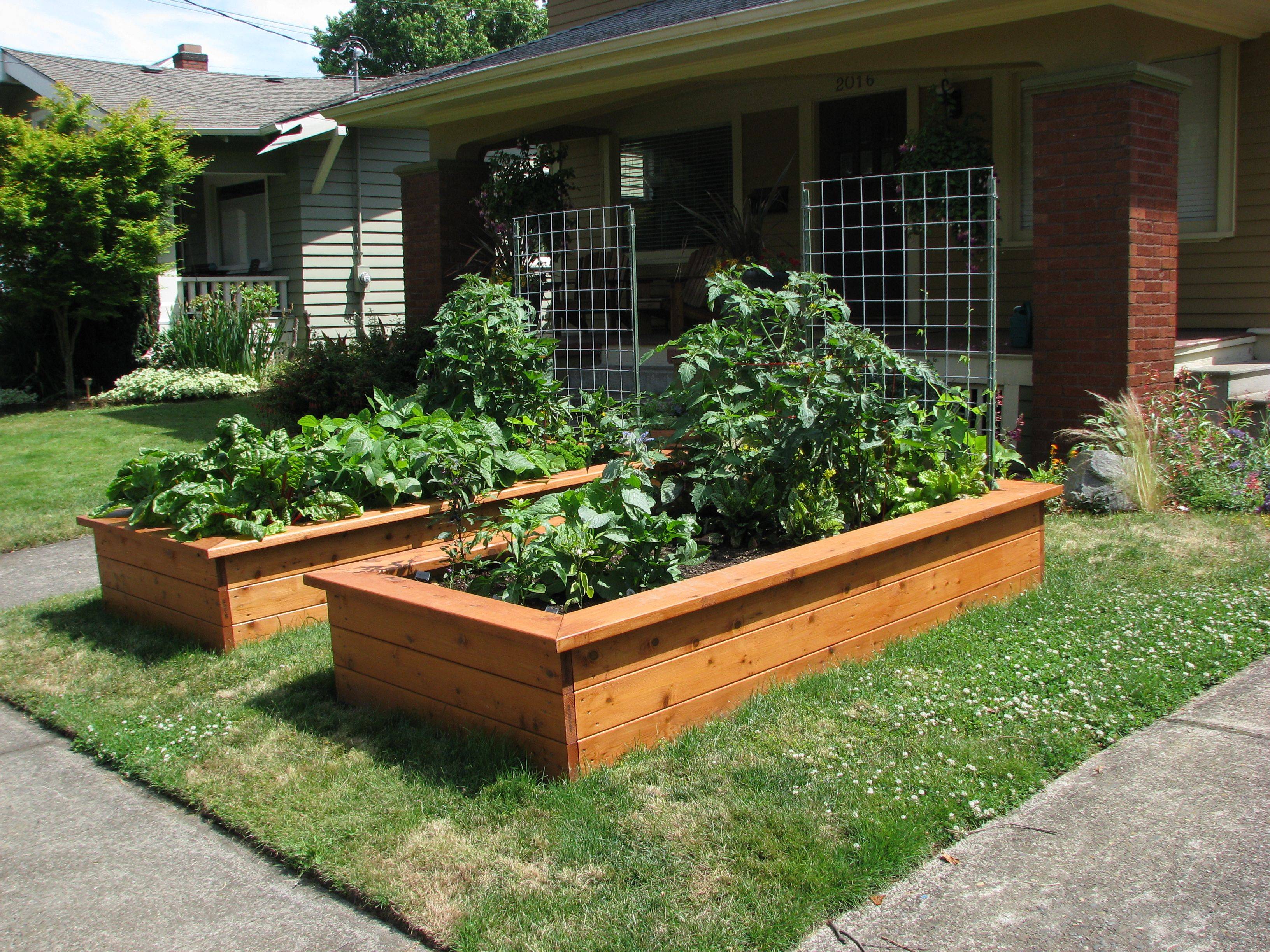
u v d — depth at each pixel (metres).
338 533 4.65
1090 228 6.36
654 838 2.75
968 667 3.81
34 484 7.95
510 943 2.37
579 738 3.06
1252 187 7.94
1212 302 8.26
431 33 40.72
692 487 5.14
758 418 4.60
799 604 3.71
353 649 3.72
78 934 2.55
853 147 10.23
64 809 3.17
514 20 43.94
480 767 3.12
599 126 12.02
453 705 3.38
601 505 3.91
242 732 3.53
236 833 2.96
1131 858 2.65
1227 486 6.28
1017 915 2.44
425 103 9.97
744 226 9.20
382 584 3.64
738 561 4.51
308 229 14.45
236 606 4.35
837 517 4.64
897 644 4.07
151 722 3.67
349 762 3.26
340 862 2.72
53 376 13.04
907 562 4.14
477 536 4.09
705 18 7.52
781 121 10.66
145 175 12.34
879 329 10.03
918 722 3.37
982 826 2.82
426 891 2.58
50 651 4.46
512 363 5.76
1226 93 7.90
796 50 7.73
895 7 6.59
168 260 13.76
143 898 2.69
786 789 2.97
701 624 3.38
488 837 2.79
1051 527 5.84
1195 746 3.23
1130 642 4.01
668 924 2.41
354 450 4.79
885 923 2.42
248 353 13.59
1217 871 2.59
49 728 3.78
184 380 12.70
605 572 3.83
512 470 5.17
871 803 2.88
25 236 11.66
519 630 3.04
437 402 5.89
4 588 5.64
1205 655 3.88
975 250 9.29
